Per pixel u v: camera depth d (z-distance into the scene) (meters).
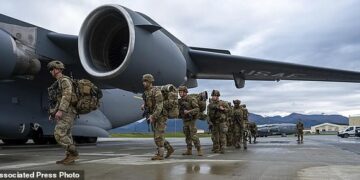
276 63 13.72
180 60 11.65
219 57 13.45
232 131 12.61
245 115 12.70
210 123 10.15
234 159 7.84
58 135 6.36
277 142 19.86
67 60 12.11
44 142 14.89
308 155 9.22
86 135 14.73
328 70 14.12
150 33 10.57
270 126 59.00
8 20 10.92
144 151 10.69
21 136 13.30
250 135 18.92
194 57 13.55
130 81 10.52
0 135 12.97
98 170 5.71
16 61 9.91
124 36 11.13
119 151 10.70
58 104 6.39
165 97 7.58
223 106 10.04
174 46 11.52
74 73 13.08
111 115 16.98
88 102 6.46
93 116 15.50
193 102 8.86
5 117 12.45
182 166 6.27
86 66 10.76
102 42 11.14
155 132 7.52
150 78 7.41
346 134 49.69
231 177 5.16
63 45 11.83
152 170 5.75
